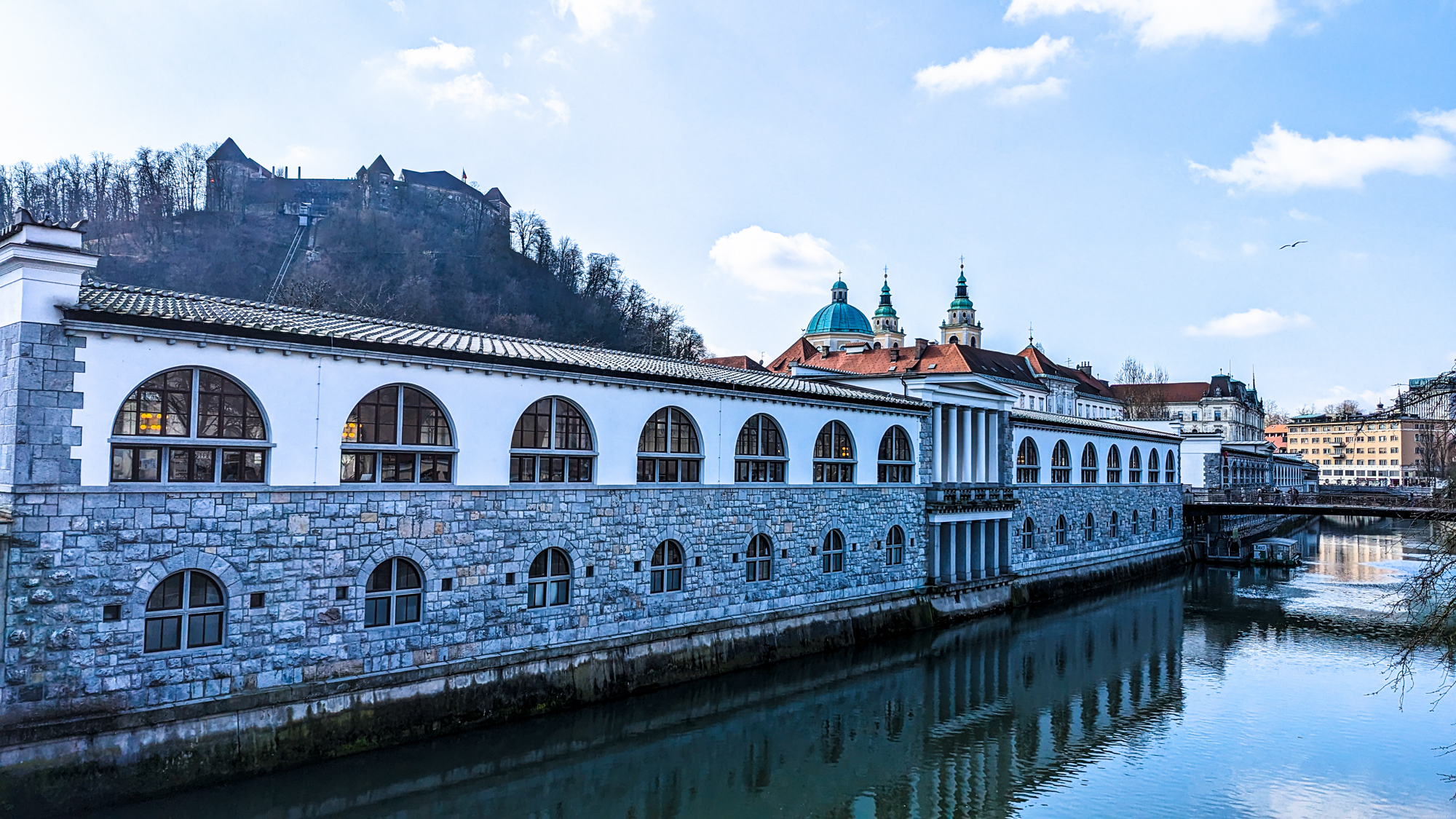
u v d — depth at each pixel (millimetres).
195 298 22859
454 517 22875
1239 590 54062
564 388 25484
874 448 37781
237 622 19203
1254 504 67750
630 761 22906
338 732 20391
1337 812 20578
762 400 32031
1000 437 46875
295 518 20078
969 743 25188
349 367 21047
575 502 25672
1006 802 21000
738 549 30984
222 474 19297
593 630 26078
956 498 42562
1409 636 40438
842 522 35688
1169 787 22047
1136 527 61469
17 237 16547
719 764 22969
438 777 21469
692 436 29750
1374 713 28547
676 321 128250
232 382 19484
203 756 18453
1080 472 54969
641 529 27500
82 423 17359
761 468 32375
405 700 21656
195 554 18672
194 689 18609
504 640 23875
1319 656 36594
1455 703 29844
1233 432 129500
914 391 42062
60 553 17047
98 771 17188
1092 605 48406
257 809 18859
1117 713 28281
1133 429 64188
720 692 28766
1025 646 37500
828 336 120000
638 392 27578
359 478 21438
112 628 17625
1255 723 27406
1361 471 141750
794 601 33312
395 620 21812
